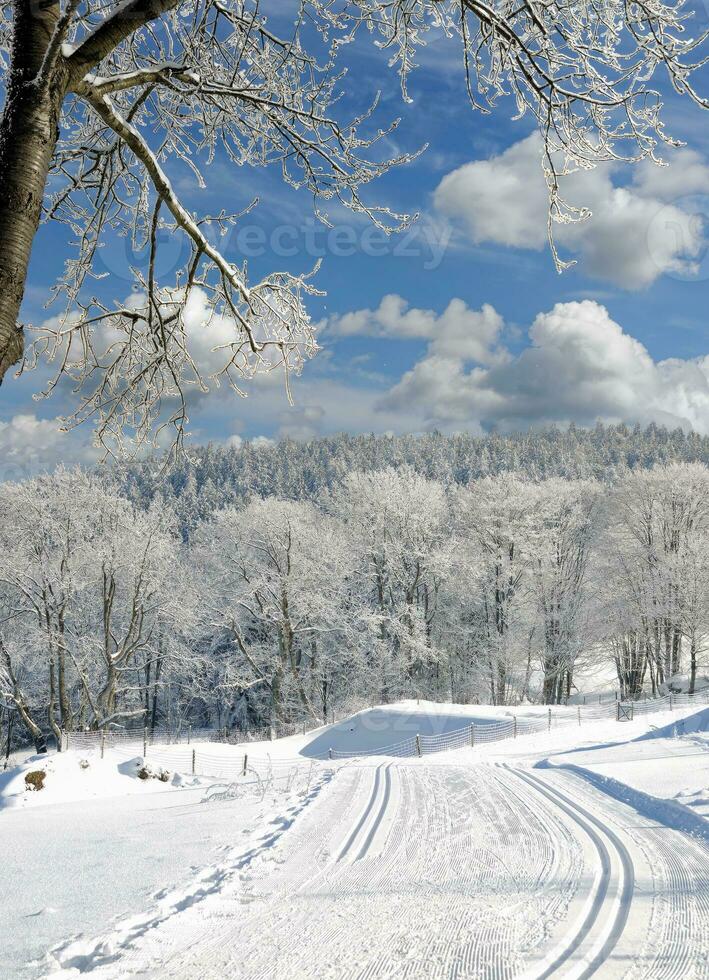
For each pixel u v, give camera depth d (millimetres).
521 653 40625
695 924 4703
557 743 23719
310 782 14023
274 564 38688
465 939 4566
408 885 6016
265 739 36844
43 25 3016
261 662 40250
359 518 41125
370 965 4219
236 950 4582
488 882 5973
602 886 5660
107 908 6004
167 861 7762
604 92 4031
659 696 41219
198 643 43750
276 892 5969
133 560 31781
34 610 31641
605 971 3953
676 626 39812
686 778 11211
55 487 31094
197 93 3943
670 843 7164
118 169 4598
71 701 38469
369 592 42688
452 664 42781
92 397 4449
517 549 40562
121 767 21797
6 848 9375
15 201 2836
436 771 14594
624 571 42062
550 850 7090
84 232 4598
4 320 2758
